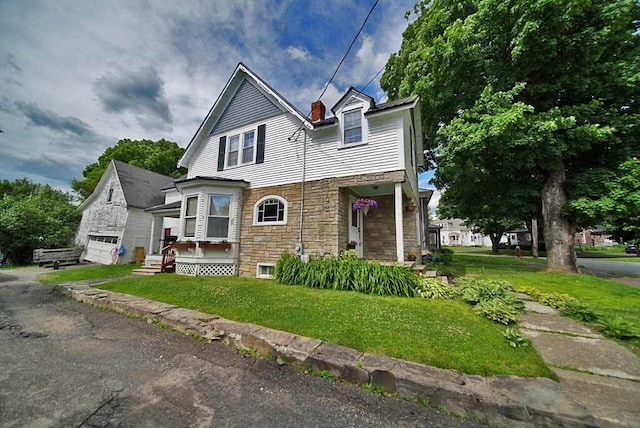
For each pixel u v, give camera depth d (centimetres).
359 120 820
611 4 738
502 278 750
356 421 223
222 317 450
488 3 817
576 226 868
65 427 210
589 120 827
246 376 300
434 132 1362
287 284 715
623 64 802
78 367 319
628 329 356
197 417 226
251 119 1036
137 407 240
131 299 584
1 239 1502
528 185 1018
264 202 955
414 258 897
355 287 619
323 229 817
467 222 2600
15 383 280
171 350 370
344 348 325
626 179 738
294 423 220
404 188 867
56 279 948
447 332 368
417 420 224
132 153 2773
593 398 227
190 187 993
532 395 227
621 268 1199
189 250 955
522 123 734
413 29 1487
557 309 486
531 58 816
